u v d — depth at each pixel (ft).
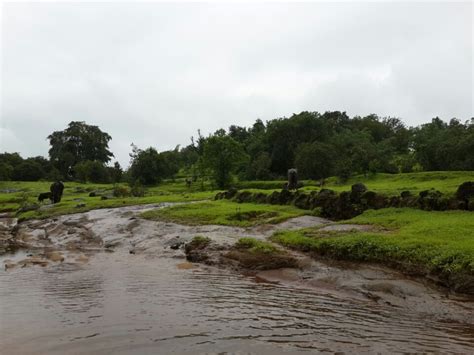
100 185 264.93
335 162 214.07
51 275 45.11
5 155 343.46
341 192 76.95
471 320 28.30
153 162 263.49
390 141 297.12
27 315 29.60
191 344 24.03
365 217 63.26
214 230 67.67
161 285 39.60
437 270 35.27
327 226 58.85
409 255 38.32
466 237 40.86
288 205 88.58
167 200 122.83
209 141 212.43
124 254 61.46
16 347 23.47
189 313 30.12
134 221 82.64
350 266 41.34
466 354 22.84
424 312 30.25
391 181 159.43
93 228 82.48
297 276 41.63
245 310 30.99
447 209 60.18
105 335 25.39
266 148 291.99
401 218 56.39
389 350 23.40
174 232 70.79
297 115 292.20
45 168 352.69
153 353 22.66
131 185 220.84
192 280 41.88
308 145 232.73
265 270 44.98
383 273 38.19
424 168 202.59
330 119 371.76
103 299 34.24
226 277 43.29
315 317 29.32
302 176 220.43
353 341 24.72
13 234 91.97
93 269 48.88
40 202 144.05
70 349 23.18
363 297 34.47
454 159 186.80
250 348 23.50
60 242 76.18
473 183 59.26
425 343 24.47
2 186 256.73
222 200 109.50
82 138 384.06
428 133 261.24
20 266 51.11
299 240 50.01
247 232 65.00
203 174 222.07
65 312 30.32
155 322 27.96
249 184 210.59
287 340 24.81
